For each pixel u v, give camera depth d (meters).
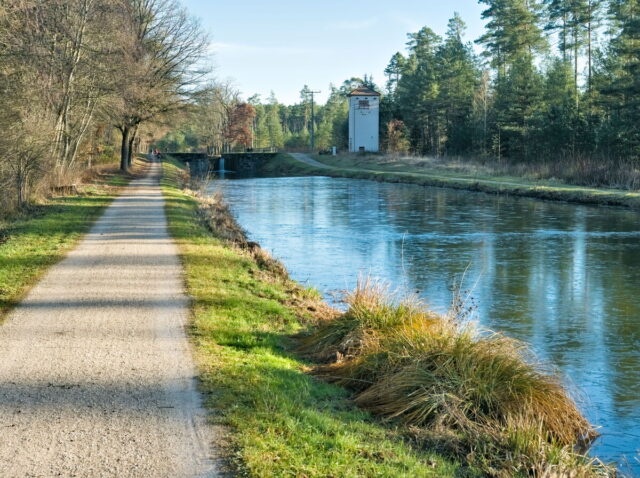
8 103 21.14
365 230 25.81
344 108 126.62
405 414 6.81
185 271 12.92
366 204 36.50
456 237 23.83
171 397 6.32
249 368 7.34
